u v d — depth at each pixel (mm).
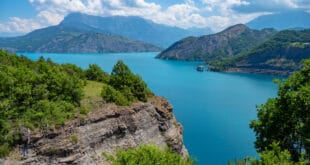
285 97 34531
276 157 26641
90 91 64000
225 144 105125
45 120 49125
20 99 50125
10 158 44281
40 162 46500
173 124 75375
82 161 50812
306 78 35344
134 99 67812
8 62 63844
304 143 32562
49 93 54250
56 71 61656
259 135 37594
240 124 129500
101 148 55344
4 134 45438
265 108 37250
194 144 104812
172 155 29312
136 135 62875
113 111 59625
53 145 48281
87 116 54688
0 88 49219
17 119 47875
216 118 139500
